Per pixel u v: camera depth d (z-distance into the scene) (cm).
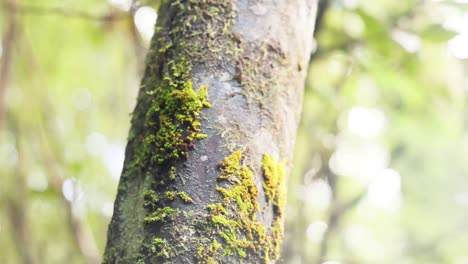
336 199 285
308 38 157
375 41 210
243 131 147
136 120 152
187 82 149
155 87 151
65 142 368
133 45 265
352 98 258
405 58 214
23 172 321
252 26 151
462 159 477
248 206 145
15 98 323
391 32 213
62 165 314
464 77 249
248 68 150
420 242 511
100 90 367
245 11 152
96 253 295
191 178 145
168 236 144
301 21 155
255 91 149
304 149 275
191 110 147
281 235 147
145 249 144
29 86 324
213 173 145
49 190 295
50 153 323
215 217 144
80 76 360
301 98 154
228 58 150
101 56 343
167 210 144
